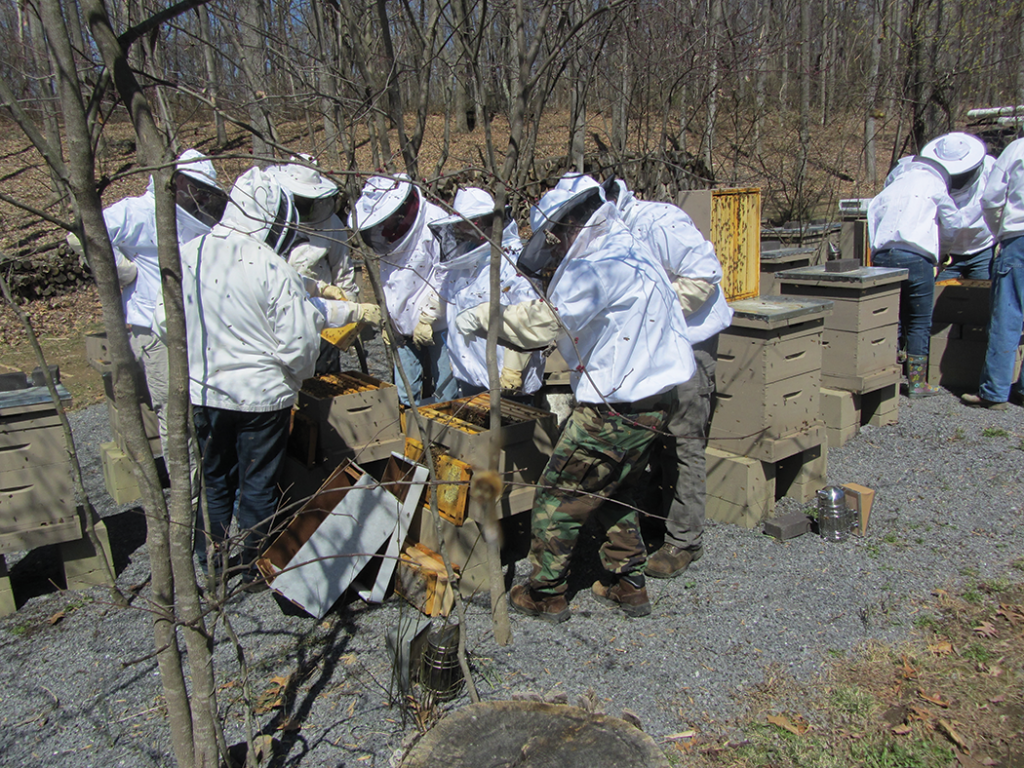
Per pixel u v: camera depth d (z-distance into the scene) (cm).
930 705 269
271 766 252
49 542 350
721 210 423
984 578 350
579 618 333
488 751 193
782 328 393
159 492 192
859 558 373
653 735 261
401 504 344
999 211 577
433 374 512
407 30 392
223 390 326
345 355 783
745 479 402
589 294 286
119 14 299
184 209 392
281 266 328
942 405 584
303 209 422
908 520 410
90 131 166
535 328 300
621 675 292
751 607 335
